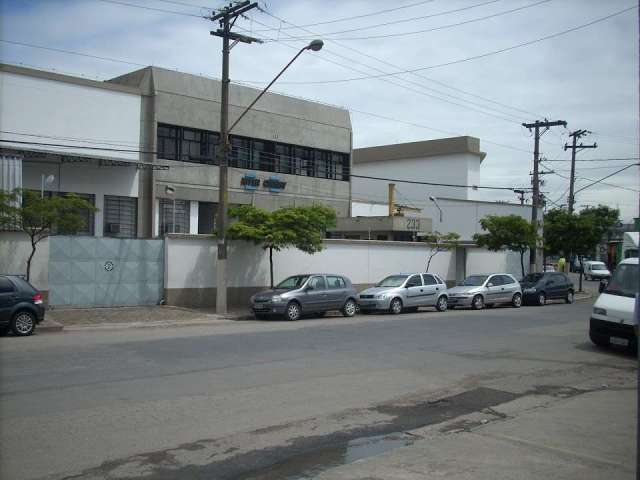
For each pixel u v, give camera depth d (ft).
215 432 23.36
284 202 124.57
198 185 109.09
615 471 19.53
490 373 37.27
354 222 132.67
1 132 86.12
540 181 174.19
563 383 34.71
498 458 20.77
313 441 22.77
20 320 50.11
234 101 115.24
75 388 29.81
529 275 101.24
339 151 136.26
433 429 24.91
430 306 84.84
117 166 97.91
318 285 72.13
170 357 39.45
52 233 70.74
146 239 76.13
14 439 21.84
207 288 80.48
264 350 43.55
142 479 18.37
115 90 97.55
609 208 188.03
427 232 133.49
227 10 69.72
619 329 44.57
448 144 201.05
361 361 39.96
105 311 69.21
